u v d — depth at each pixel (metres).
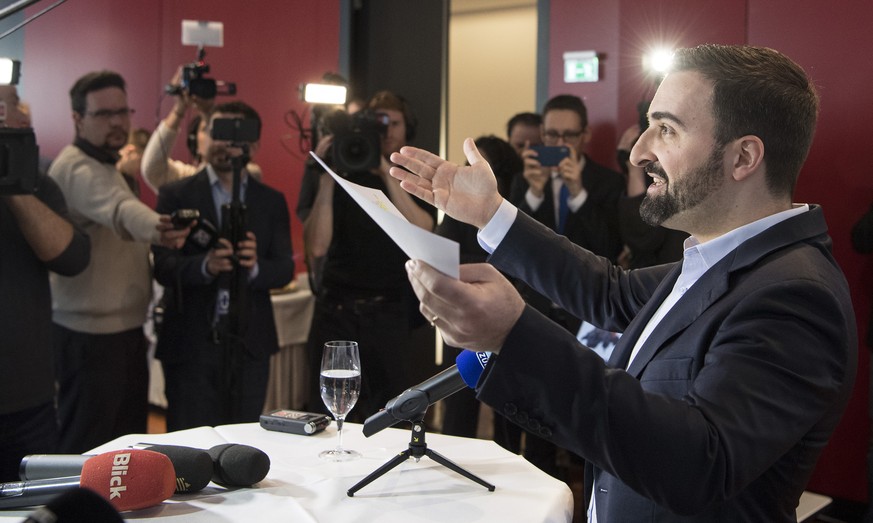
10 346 2.47
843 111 3.35
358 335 3.37
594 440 1.04
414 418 1.61
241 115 3.48
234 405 3.03
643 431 1.02
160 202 3.31
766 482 1.16
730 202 1.25
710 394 1.07
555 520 1.47
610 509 1.26
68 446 3.28
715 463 1.01
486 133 5.89
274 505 1.46
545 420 1.07
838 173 3.37
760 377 1.07
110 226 3.22
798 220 1.23
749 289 1.16
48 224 2.52
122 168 4.25
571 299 1.61
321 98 3.22
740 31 3.69
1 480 2.50
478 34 5.89
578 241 3.36
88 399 3.27
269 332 3.29
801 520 2.24
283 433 1.92
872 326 3.10
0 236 2.48
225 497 1.50
